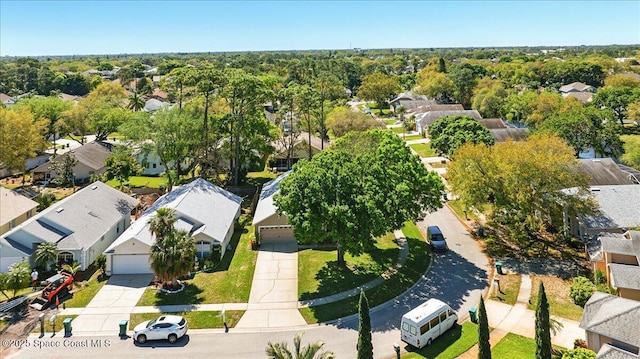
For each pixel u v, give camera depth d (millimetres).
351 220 29938
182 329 25375
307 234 29844
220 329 26516
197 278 33188
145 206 50594
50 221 35031
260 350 24328
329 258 36719
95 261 35438
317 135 82062
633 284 27297
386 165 37250
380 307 29125
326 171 31938
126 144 54406
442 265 35656
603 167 49906
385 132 45000
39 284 31578
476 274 33969
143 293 30766
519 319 27281
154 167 66188
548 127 66188
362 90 126250
